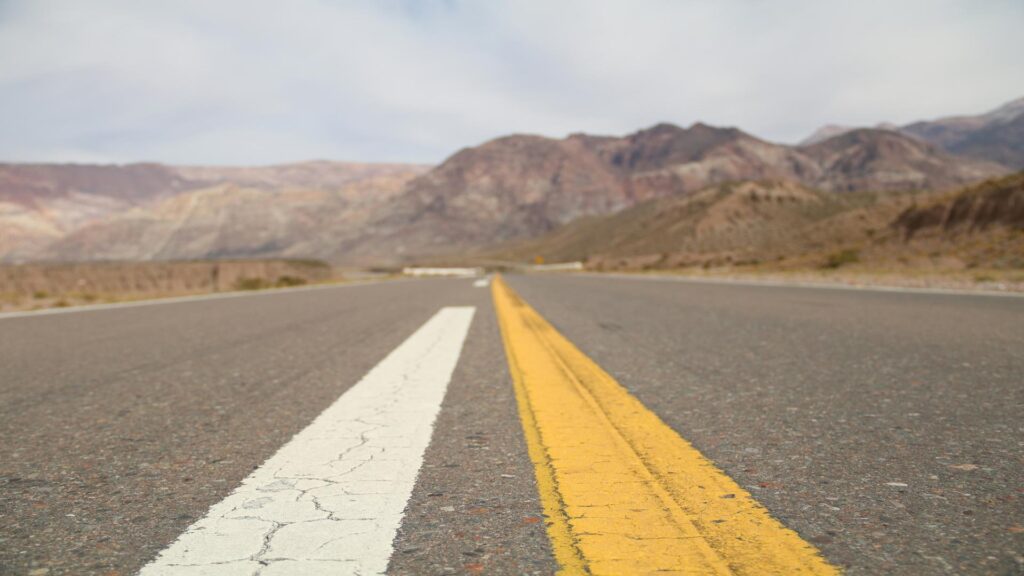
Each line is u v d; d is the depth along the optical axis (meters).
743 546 1.46
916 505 1.72
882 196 117.12
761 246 106.12
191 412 2.95
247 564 1.38
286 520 1.64
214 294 17.53
